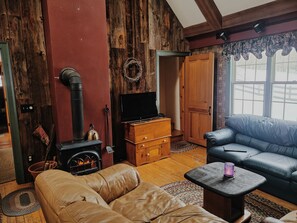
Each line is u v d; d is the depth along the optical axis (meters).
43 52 3.62
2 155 5.08
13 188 3.49
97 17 3.44
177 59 5.88
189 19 4.99
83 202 1.27
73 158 2.98
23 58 3.50
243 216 2.48
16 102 3.50
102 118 3.65
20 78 3.50
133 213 1.91
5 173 4.06
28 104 3.59
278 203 2.89
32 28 3.51
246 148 3.75
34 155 3.71
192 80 5.33
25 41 3.49
